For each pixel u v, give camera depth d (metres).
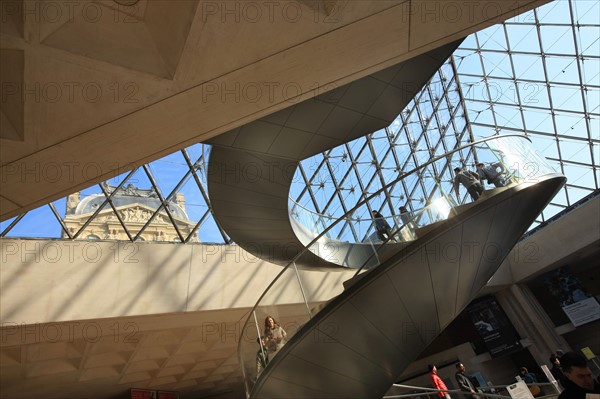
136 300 17.19
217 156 11.98
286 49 6.04
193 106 6.52
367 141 28.83
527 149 13.13
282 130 11.30
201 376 28.12
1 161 6.19
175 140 7.20
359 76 7.58
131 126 6.45
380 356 10.16
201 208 22.16
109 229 18.97
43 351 17.58
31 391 21.05
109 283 16.92
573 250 26.91
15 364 17.53
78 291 16.11
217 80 6.17
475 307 29.67
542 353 27.62
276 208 14.91
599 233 25.80
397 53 7.21
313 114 10.98
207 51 5.66
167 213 21.00
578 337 29.09
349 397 10.34
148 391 26.12
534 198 11.79
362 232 16.88
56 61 5.33
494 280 28.67
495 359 30.02
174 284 18.41
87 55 5.33
